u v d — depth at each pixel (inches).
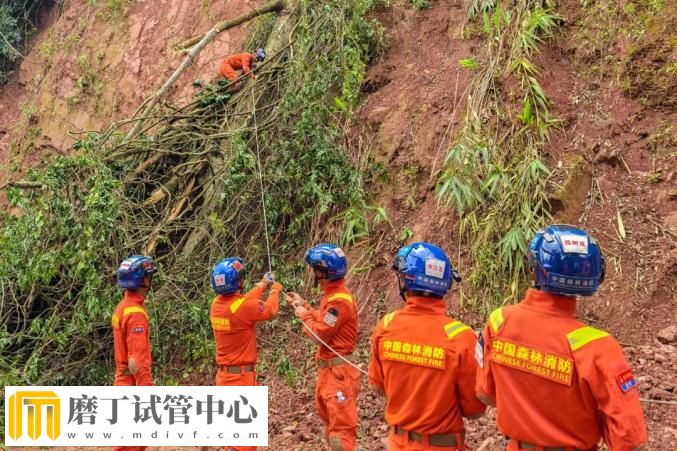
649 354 213.2
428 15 353.7
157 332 296.5
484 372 119.3
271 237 324.5
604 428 105.9
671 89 271.7
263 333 299.3
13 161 549.0
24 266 302.4
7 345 310.7
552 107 279.7
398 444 130.3
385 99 334.0
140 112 410.9
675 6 283.3
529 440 110.0
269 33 430.0
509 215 255.1
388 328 133.1
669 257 237.6
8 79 636.1
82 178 325.7
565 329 109.3
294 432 233.6
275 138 339.3
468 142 271.9
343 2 351.9
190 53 404.5
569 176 258.1
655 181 259.6
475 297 253.3
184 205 362.6
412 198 296.5
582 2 302.7
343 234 301.0
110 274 300.5
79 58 546.9
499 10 300.5
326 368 184.4
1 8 645.9
